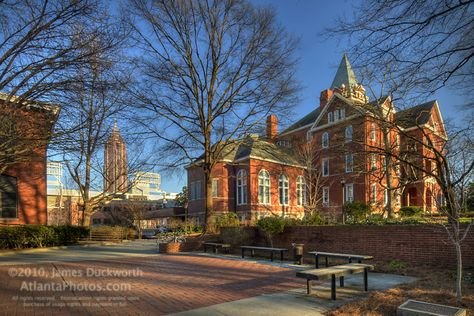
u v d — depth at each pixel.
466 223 10.66
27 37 8.84
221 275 10.17
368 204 24.36
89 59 9.24
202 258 14.52
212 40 20.23
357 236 13.39
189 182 40.28
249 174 34.94
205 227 20.33
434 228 11.22
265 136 23.09
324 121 37.25
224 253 16.50
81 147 10.91
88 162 27.86
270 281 9.19
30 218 21.98
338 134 23.72
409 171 13.91
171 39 19.36
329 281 9.09
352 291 7.87
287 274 10.34
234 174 36.94
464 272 9.73
